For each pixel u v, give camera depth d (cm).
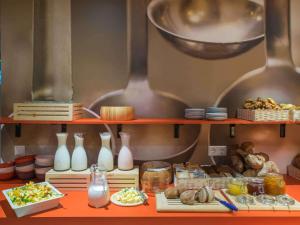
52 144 205
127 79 202
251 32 202
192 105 204
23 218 136
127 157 180
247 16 201
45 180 173
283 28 203
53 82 202
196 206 146
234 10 201
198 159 207
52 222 137
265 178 166
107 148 180
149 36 201
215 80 204
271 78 205
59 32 201
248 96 205
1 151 204
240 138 207
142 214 140
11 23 200
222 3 201
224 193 164
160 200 154
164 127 206
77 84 202
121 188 174
